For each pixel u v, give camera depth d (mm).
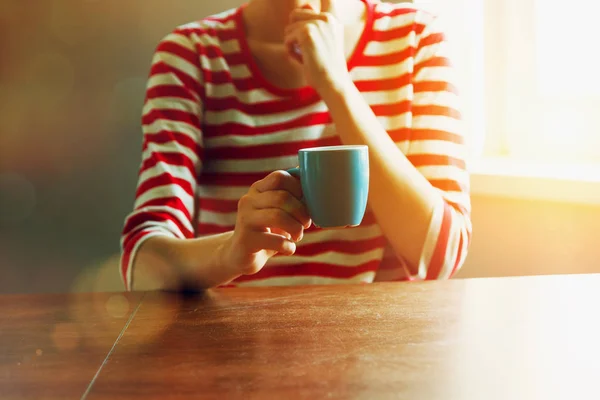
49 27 1714
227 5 1704
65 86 1736
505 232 1551
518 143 1768
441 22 1377
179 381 620
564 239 1442
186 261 991
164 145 1269
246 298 912
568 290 891
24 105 1746
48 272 1802
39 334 783
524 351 669
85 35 1716
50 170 1769
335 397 568
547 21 1683
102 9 1706
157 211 1182
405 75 1322
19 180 1773
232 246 918
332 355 669
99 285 1798
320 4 1319
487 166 1633
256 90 1317
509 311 802
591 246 1396
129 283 1075
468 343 695
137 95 1732
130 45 1717
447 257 1135
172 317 835
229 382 611
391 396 569
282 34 1320
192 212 1269
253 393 583
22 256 1799
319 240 1254
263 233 894
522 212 1512
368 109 1172
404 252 1145
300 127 1304
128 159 1758
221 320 810
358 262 1255
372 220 1260
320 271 1248
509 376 607
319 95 1207
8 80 1736
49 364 680
